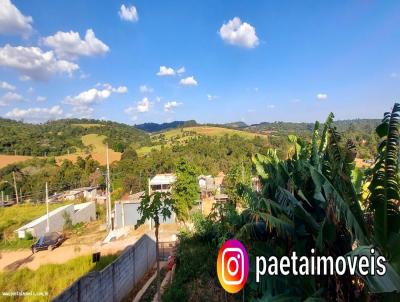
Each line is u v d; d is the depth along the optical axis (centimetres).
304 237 521
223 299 804
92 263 1491
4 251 2195
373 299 452
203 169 5191
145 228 2638
